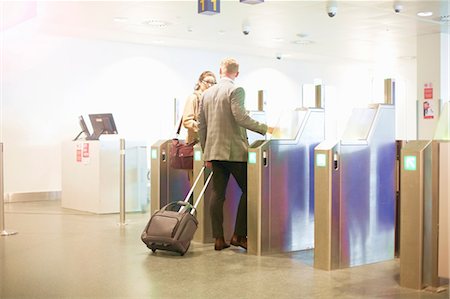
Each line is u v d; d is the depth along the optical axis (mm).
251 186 5039
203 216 5617
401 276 3975
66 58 9914
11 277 4191
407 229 3943
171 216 4949
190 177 6141
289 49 11398
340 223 4535
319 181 4516
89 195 8188
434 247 3867
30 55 9562
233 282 4055
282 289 3865
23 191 9578
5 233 6098
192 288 3887
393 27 9164
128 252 5129
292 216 5219
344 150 4566
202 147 5285
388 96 4992
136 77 10688
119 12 7918
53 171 9852
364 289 3881
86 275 4254
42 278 4164
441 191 3830
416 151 3902
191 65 11375
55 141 9844
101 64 10281
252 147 5047
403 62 13430
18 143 9508
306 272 4379
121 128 10516
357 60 13055
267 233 5051
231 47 11133
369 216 4770
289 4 7449
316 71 13422
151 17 8273
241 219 5188
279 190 5121
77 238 5891
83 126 9125
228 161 5074
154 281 4078
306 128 5312
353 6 7598
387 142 4918
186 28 9117
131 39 10172
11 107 9422
